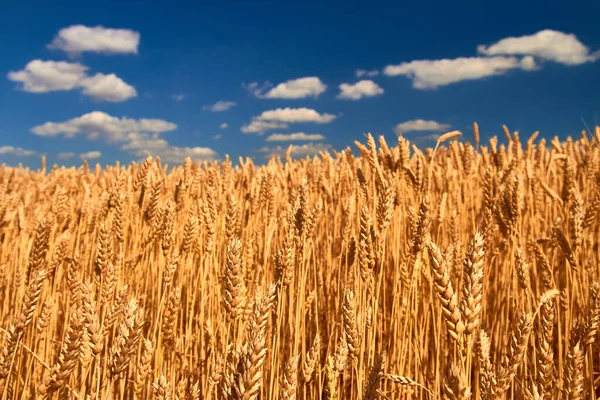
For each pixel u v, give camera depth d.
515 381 3.41
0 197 7.48
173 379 3.14
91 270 5.98
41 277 2.44
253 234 6.49
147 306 5.76
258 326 1.54
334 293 6.17
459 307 1.81
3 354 2.38
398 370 3.65
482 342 2.27
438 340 3.68
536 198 7.23
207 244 4.13
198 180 7.89
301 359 4.03
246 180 9.56
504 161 8.70
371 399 2.19
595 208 4.75
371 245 3.20
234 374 1.51
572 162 6.27
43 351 3.87
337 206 8.34
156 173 8.03
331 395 2.48
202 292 3.92
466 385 1.57
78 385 3.79
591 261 5.35
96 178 14.26
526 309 4.53
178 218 7.20
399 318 3.76
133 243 6.60
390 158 5.99
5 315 4.78
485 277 5.22
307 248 4.45
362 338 2.75
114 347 2.18
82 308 2.37
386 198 3.34
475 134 11.16
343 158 9.85
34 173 18.91
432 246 1.84
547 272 4.72
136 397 2.76
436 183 8.14
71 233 7.00
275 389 3.06
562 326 4.53
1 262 6.59
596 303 2.63
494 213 5.38
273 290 1.59
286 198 9.64
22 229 6.19
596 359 4.26
